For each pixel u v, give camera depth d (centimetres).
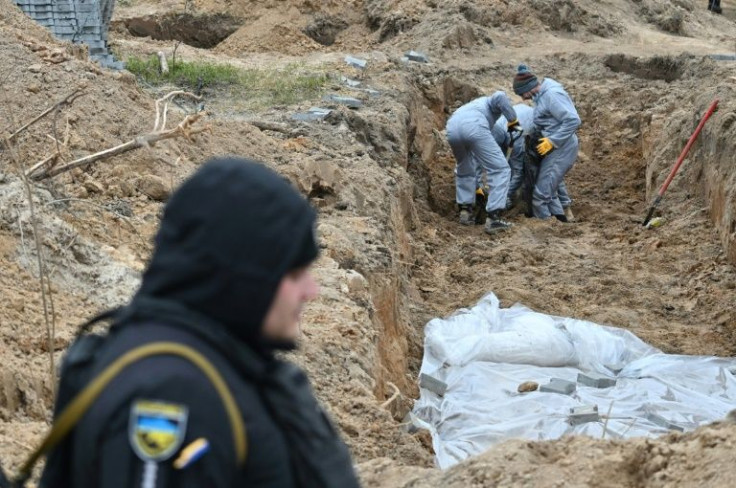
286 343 245
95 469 213
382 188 1312
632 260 1480
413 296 1255
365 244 1088
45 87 1020
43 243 716
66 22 1560
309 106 1609
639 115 2059
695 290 1349
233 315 232
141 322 230
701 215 1602
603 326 1161
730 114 1549
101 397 217
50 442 221
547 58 2366
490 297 1239
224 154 1151
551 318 1149
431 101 2061
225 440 216
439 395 980
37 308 652
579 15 2645
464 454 844
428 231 1584
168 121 1119
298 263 239
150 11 2573
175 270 230
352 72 1969
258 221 231
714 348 1161
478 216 1755
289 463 233
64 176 887
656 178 1784
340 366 750
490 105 1648
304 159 1236
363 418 685
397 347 1012
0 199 736
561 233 1652
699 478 422
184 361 221
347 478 251
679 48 2530
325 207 1183
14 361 577
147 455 208
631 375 1040
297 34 2398
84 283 720
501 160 1639
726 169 1505
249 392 229
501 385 990
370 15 2530
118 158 973
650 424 897
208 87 1705
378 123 1565
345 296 888
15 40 1092
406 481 477
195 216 231
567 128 1680
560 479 438
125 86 1120
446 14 2456
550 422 888
